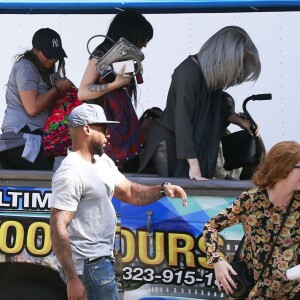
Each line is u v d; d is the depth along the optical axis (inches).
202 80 260.8
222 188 239.6
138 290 245.0
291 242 205.9
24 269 257.4
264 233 207.2
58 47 286.5
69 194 211.5
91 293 217.0
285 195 204.1
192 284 241.0
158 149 265.6
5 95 301.9
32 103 280.7
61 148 277.0
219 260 208.5
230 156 279.6
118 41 265.9
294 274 196.4
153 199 228.8
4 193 250.5
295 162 200.7
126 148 272.8
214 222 212.8
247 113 273.0
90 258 215.2
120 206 245.1
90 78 270.1
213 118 264.1
